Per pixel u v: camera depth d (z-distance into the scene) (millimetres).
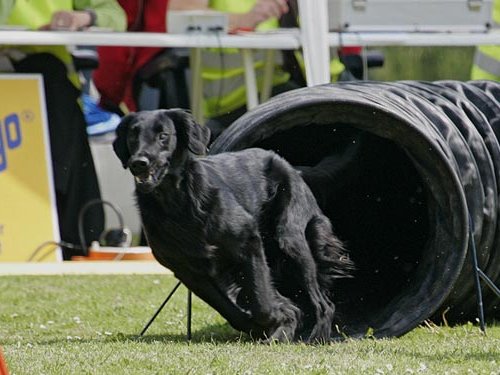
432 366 8734
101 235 16703
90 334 11016
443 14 17281
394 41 16797
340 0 16797
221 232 9820
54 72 16422
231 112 17641
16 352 9430
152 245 9969
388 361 8898
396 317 10617
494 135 11805
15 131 16219
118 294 13766
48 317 12266
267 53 17266
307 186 10734
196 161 9781
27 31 15406
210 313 12375
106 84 17484
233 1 17031
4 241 15945
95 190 16672
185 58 17547
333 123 11039
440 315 11617
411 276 11328
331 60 18188
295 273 10438
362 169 11820
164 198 9672
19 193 16094
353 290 11797
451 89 12422
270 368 8516
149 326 11414
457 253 10578
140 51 17297
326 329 10336
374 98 10727
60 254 16125
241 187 10117
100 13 16078
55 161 16359
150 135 9430
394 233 12438
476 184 11078
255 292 9977
